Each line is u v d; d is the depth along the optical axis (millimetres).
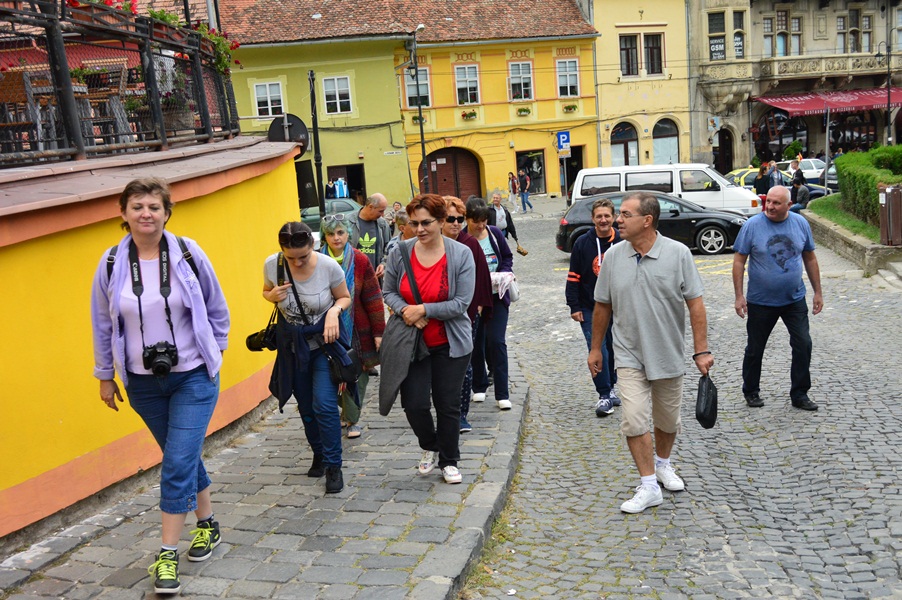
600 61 42656
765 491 5594
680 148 44938
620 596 4246
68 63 6566
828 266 15844
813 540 4805
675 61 44125
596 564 4633
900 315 10906
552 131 42250
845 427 6668
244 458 6270
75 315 5027
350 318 6172
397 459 6109
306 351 5301
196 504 4215
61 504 4836
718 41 44656
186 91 8773
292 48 36969
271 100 37438
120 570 4277
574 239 19328
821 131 46844
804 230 7215
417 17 40406
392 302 5363
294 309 5285
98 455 5148
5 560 4395
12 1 5984
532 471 6254
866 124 47438
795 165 27219
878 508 5102
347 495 5332
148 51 7762
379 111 38125
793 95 46031
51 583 4160
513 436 6570
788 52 46188
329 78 37594
